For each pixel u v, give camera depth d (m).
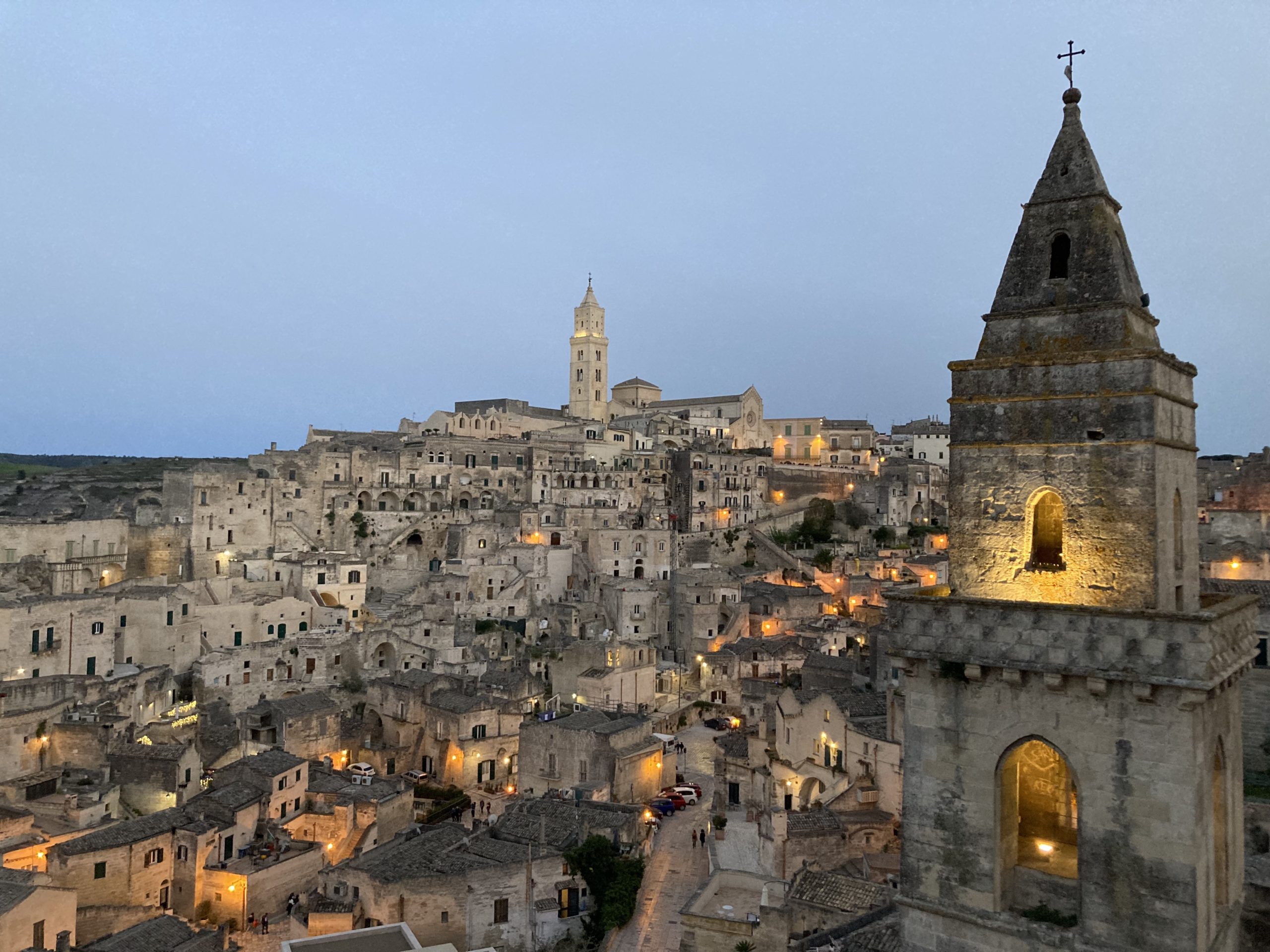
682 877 80.12
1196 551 30.88
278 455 184.25
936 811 29.11
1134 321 28.97
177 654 126.06
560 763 100.44
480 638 152.12
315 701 111.69
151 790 87.81
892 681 72.69
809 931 55.28
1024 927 27.11
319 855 83.56
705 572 171.25
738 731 111.12
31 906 61.53
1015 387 29.69
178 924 67.94
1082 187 30.22
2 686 93.88
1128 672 25.41
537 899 71.00
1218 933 26.06
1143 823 25.41
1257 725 64.06
